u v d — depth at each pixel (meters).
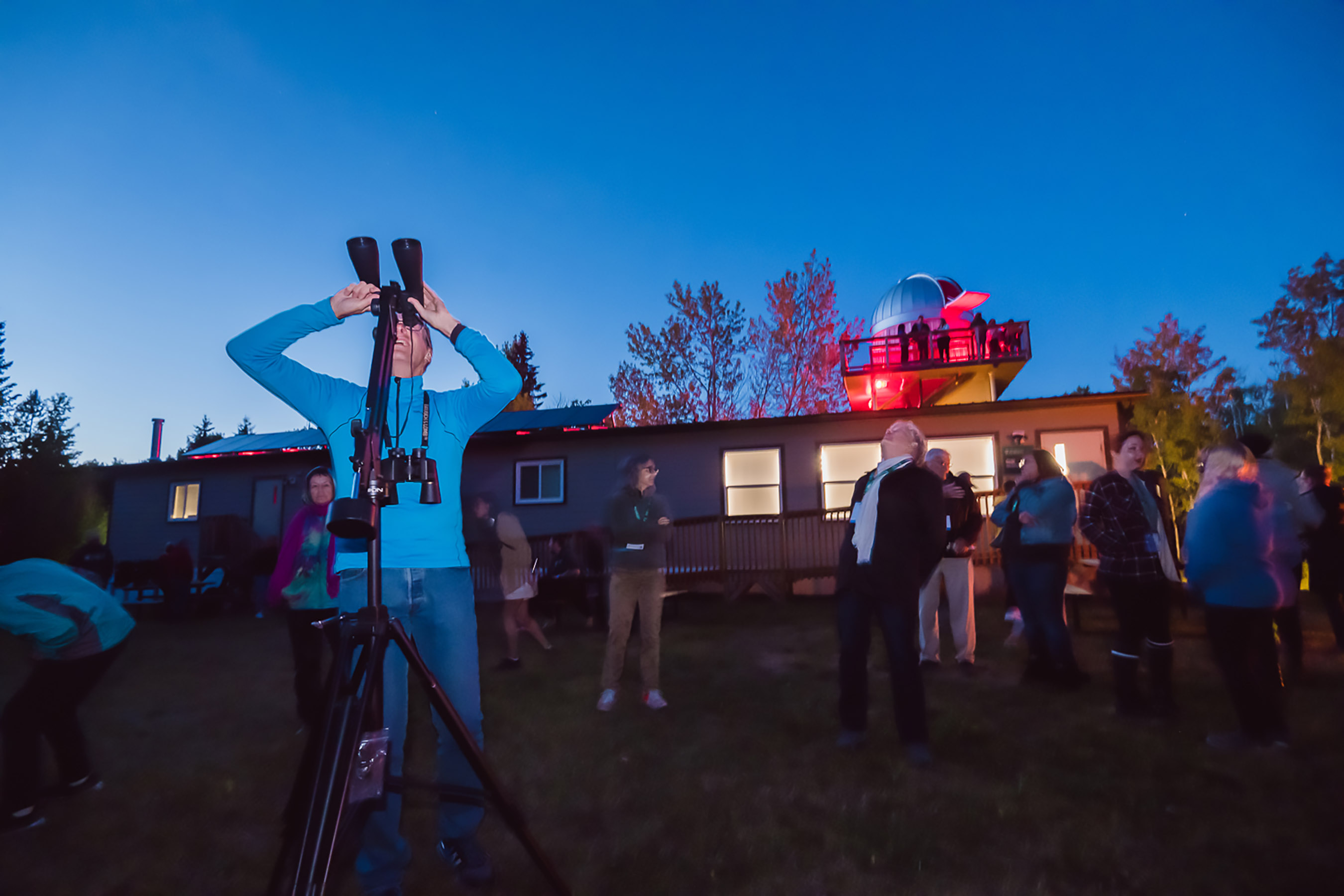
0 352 20.89
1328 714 4.40
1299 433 21.28
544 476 16.19
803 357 28.88
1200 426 22.05
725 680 6.02
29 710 3.23
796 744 4.11
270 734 4.69
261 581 13.98
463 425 2.47
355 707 1.64
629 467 5.26
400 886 2.29
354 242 2.03
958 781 3.46
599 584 9.98
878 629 8.63
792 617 10.59
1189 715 4.49
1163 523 4.61
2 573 3.27
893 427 4.16
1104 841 2.78
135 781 3.76
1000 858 2.66
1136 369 24.89
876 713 4.76
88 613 3.39
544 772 3.71
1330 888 2.39
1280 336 22.00
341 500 1.68
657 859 2.70
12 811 3.13
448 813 2.41
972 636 6.10
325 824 1.50
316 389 2.36
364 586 2.24
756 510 15.21
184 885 2.62
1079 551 11.61
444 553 2.34
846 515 14.23
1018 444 14.15
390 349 1.89
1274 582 3.84
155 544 18.50
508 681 6.16
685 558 14.70
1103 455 13.84
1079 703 4.86
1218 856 2.64
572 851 2.77
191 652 8.91
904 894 2.43
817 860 2.69
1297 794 3.20
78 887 2.62
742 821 3.04
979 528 6.17
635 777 3.63
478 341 2.31
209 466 18.45
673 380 30.19
